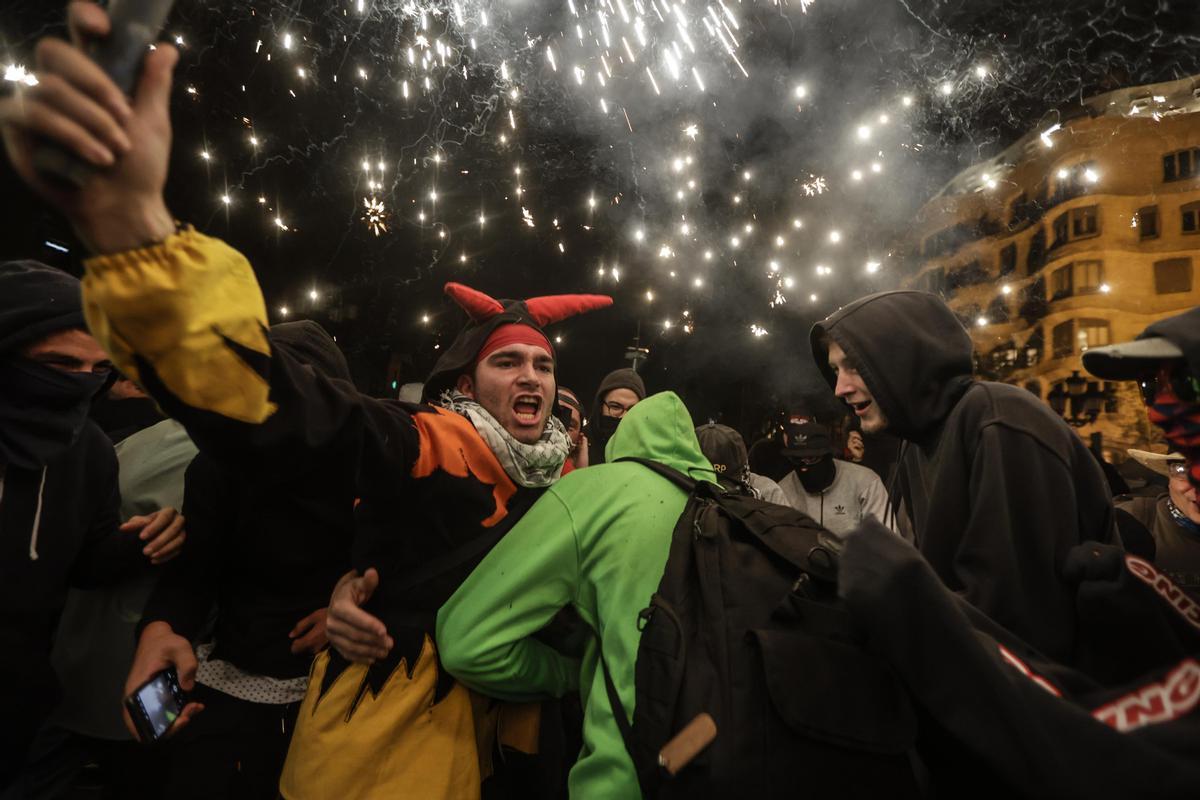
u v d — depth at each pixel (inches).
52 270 61.6
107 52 25.1
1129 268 330.3
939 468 56.8
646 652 46.6
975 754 35.8
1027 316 344.5
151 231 29.7
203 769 62.0
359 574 57.3
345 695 55.0
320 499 44.5
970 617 43.8
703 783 40.9
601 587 51.8
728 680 43.5
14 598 60.5
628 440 62.0
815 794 40.1
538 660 56.5
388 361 365.1
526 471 63.2
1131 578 43.0
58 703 64.1
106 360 63.5
